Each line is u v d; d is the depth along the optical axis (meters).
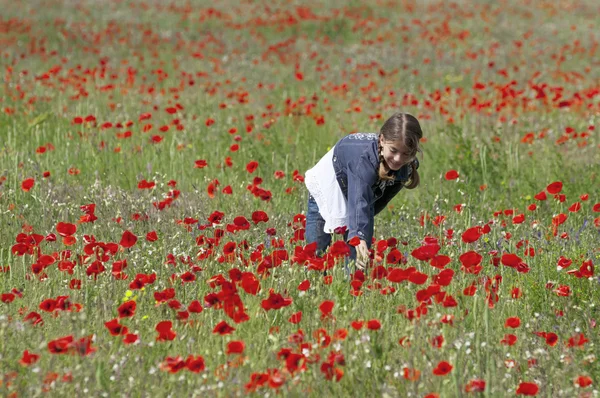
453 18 48.12
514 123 18.95
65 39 36.69
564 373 6.80
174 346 6.99
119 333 6.56
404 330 7.40
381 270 7.77
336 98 24.95
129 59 33.44
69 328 7.30
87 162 15.70
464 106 22.70
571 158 17.09
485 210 13.25
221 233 8.93
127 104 22.20
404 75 31.27
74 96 21.59
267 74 30.61
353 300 8.02
